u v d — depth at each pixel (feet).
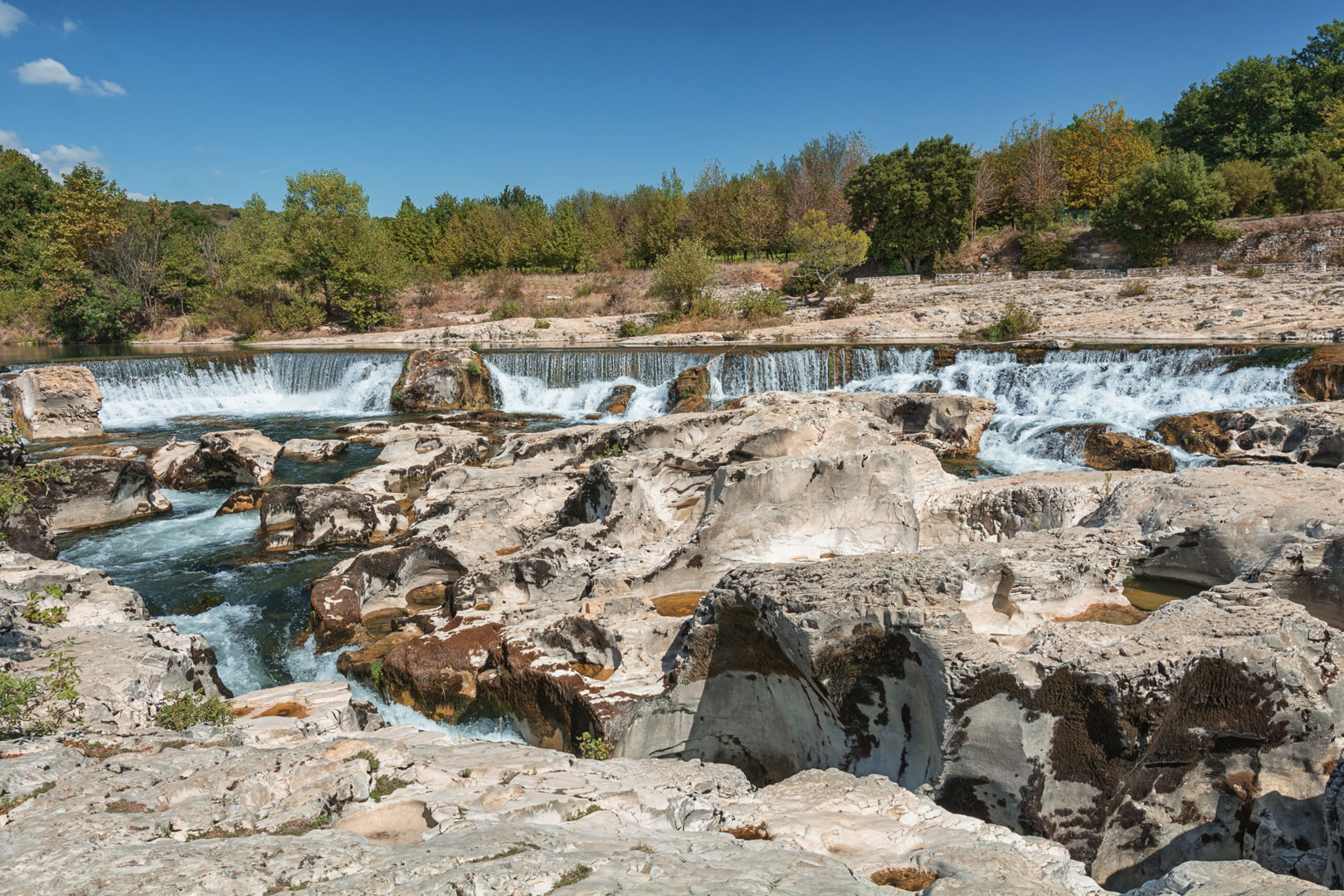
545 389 125.59
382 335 185.88
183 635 35.42
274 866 13.96
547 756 23.84
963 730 22.33
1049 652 21.68
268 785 18.35
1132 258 179.11
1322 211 171.83
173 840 15.58
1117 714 20.53
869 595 25.09
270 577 53.72
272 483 75.20
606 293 223.10
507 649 35.09
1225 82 233.35
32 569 40.45
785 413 49.39
